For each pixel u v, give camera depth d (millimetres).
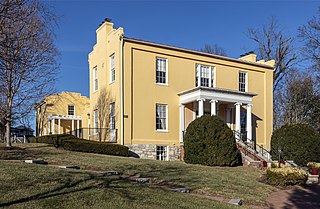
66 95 37281
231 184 11977
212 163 17406
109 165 13648
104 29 23672
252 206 9469
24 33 11445
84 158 14984
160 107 22422
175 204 7926
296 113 41000
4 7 7512
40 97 20625
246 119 25031
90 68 26125
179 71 23328
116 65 21656
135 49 21719
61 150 18031
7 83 17203
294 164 17844
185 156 18328
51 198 7266
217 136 17609
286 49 39969
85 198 7531
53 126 35250
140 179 11125
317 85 39031
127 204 7414
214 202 8797
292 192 12344
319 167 16516
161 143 21938
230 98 22875
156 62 22500
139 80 21609
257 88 27328
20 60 8906
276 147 20297
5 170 9680
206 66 24750
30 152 16031
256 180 13828
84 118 30375
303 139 19500
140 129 21281
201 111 21422
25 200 7012
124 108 20844
